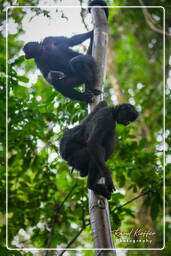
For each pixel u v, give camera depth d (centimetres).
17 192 1147
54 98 1140
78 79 1040
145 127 1856
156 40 2064
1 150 1143
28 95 1138
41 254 1084
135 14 2052
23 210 1112
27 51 1153
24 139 1120
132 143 1148
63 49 1140
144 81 2064
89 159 789
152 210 1036
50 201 1149
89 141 766
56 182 1205
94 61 937
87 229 1188
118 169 1117
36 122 1081
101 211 766
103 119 802
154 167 1119
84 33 1122
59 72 1076
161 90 1906
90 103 920
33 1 1231
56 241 1097
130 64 2289
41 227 1125
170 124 1493
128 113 830
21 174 1153
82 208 1104
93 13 981
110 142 810
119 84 2153
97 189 761
